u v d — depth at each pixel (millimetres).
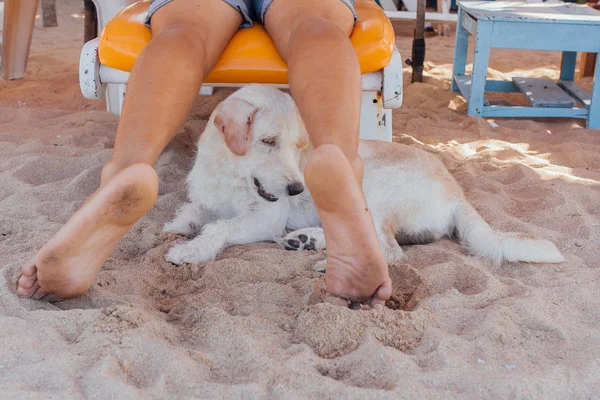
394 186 1988
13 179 2242
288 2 1989
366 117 2320
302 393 1478
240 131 1898
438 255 1938
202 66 1805
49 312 1608
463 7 3305
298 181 1956
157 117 1671
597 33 2912
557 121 3123
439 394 1479
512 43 2965
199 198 2062
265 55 2086
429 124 2959
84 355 1522
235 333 1587
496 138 2795
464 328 1660
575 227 2074
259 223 1995
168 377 1494
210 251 1908
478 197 2232
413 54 3557
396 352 1554
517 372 1535
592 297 1763
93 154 2410
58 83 3414
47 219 2020
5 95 3174
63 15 5152
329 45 1760
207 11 1953
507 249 1904
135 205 1575
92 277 1645
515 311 1688
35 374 1479
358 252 1624
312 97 1692
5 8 3330
